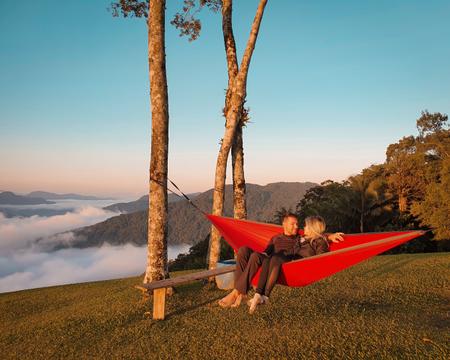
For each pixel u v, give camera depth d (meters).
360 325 6.28
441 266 11.14
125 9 12.13
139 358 5.80
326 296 8.45
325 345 5.56
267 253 5.96
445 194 28.80
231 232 7.61
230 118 10.14
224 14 10.76
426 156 39.25
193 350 5.85
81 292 11.69
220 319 7.21
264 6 9.94
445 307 7.20
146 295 8.98
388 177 37.62
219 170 10.23
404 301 7.78
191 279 6.37
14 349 6.93
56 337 7.21
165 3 9.27
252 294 8.87
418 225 33.09
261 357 5.37
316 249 5.81
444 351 4.98
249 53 10.03
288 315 7.16
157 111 9.13
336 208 33.84
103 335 7.00
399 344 5.35
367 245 5.07
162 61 9.17
